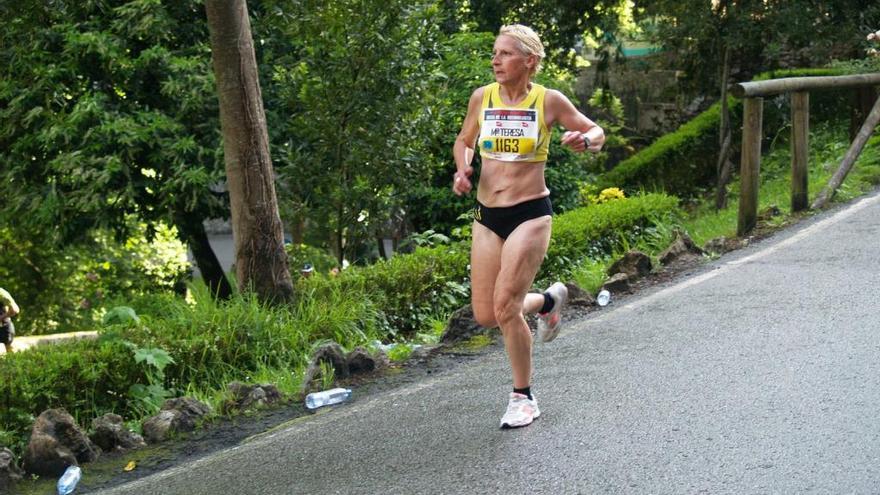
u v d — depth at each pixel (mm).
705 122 20312
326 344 7301
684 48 17750
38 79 13133
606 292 8648
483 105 5602
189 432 6379
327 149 10969
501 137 5516
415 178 11461
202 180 12758
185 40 13883
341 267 11062
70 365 6781
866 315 7297
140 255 21797
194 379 7391
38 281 21516
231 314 7875
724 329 7289
